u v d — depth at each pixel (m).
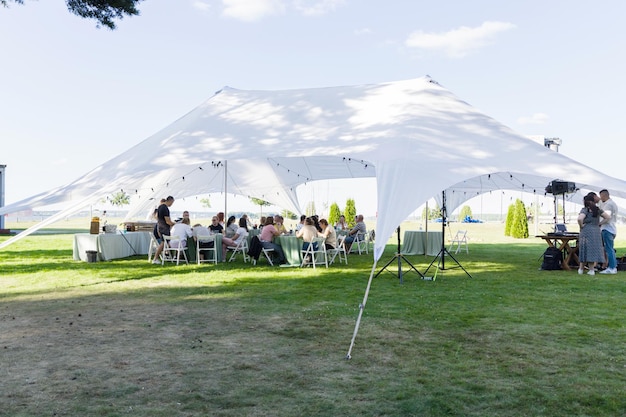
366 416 2.82
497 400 3.06
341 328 4.93
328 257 11.09
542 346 4.27
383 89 9.08
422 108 7.60
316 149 7.01
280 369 3.67
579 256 9.19
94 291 7.12
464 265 10.64
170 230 10.77
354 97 8.95
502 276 8.80
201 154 7.60
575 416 2.83
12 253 13.22
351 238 13.14
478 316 5.46
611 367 3.71
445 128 6.91
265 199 16.75
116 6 9.95
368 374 3.55
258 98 9.73
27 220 47.41
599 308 5.90
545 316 5.46
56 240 18.88
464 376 3.51
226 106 9.52
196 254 11.05
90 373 3.56
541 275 8.95
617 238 21.30
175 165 7.37
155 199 15.03
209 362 3.84
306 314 5.58
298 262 10.32
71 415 2.83
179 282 7.99
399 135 6.62
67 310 5.81
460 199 16.53
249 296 6.72
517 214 21.81
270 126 8.30
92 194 7.84
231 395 3.14
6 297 6.65
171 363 3.81
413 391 3.21
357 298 6.56
